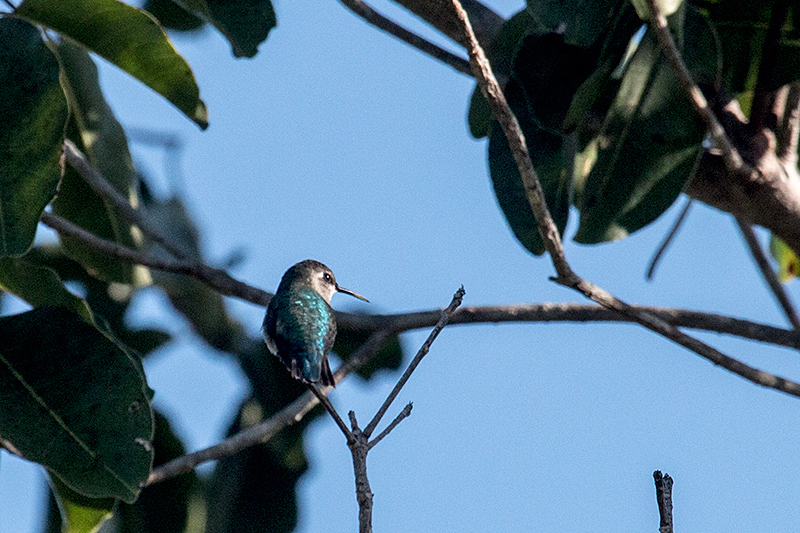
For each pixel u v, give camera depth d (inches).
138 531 467.8
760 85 413.4
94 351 365.1
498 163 414.9
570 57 401.1
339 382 442.9
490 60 432.1
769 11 419.5
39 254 524.7
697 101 366.9
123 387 363.3
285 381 509.7
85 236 434.9
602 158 384.2
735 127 423.8
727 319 429.7
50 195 327.9
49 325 365.7
